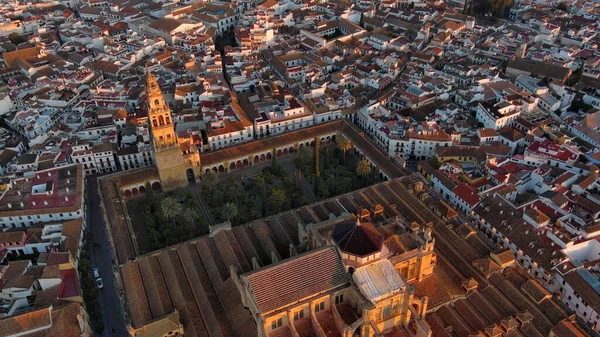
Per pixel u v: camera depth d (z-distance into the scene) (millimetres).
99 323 156625
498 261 159875
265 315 122125
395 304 130625
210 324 141750
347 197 193750
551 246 168500
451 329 139125
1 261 177625
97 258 184500
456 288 150625
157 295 151000
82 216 198875
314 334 128875
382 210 176500
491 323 140000
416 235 147625
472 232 174375
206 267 160625
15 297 159250
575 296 156125
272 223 177875
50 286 159625
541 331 140000
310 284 127500
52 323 144250
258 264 149625
